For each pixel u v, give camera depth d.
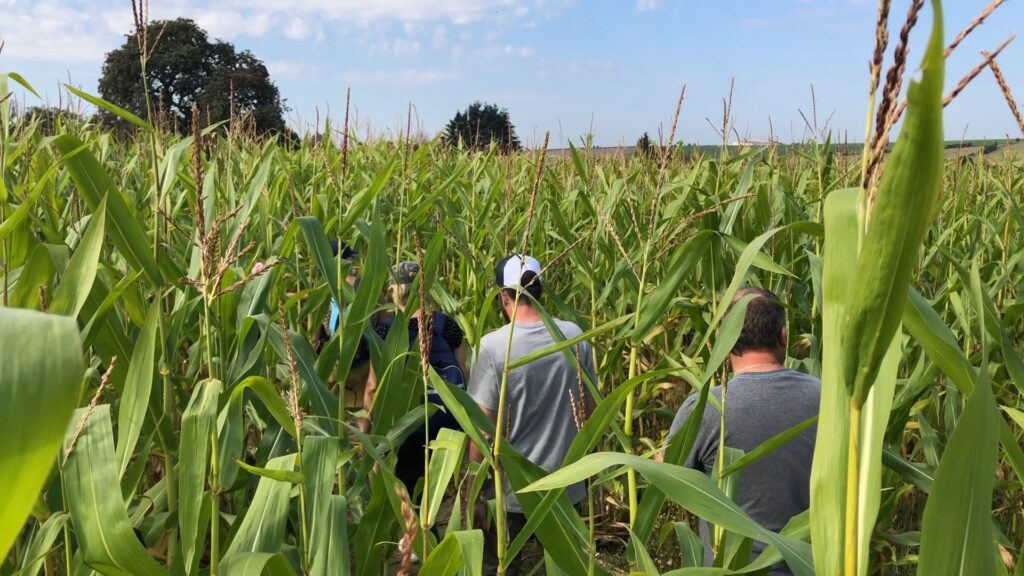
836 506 1.23
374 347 3.63
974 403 1.08
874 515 1.22
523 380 3.81
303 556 2.21
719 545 2.27
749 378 2.98
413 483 4.25
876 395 1.25
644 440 4.45
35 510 2.49
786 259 5.25
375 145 9.77
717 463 2.72
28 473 0.53
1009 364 2.14
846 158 7.00
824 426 1.26
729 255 5.31
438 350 4.38
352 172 7.81
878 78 1.05
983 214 6.37
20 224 2.98
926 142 0.90
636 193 6.96
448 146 10.29
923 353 3.37
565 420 3.87
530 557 4.33
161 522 3.08
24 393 0.51
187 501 2.01
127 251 2.87
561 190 8.56
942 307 4.52
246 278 2.19
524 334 3.85
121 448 2.21
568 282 6.50
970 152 7.94
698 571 1.89
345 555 2.23
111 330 2.91
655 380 4.99
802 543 1.68
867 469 1.24
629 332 3.16
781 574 2.71
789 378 2.97
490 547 4.05
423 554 2.28
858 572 1.21
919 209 0.95
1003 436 1.61
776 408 2.87
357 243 6.32
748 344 3.04
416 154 6.35
